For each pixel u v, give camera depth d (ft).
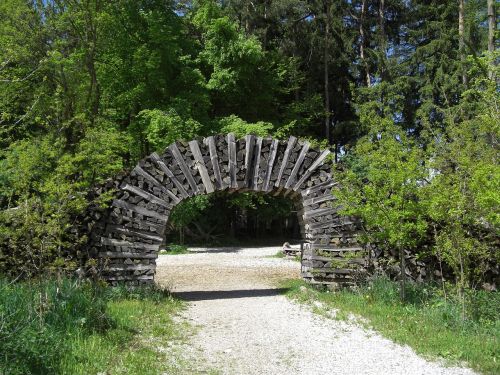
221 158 35.70
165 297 33.76
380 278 34.35
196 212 79.77
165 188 34.78
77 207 28.76
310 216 36.01
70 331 20.56
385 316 27.63
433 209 27.58
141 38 75.66
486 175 25.62
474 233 31.09
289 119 94.99
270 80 91.30
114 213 34.01
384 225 29.86
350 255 35.50
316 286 35.88
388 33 103.19
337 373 18.94
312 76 104.37
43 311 20.42
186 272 52.80
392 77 92.02
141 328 24.43
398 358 20.72
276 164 36.29
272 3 94.22
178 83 78.43
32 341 16.67
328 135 98.68
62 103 54.13
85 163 35.27
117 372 17.65
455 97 85.76
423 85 89.81
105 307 24.62
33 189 29.25
